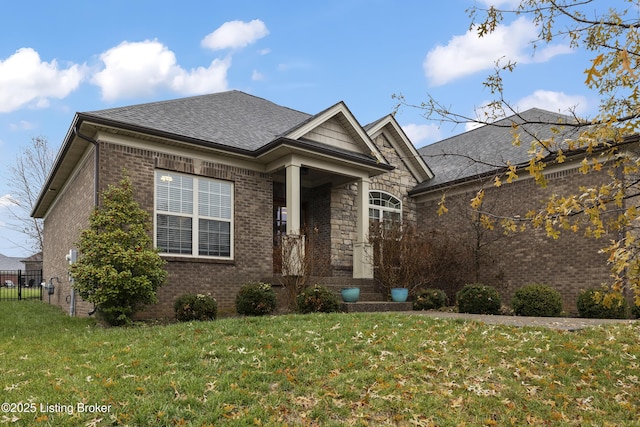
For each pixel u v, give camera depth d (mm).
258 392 4758
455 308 11555
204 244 11352
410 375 5348
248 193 12219
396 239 13375
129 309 8836
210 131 12078
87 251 8875
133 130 10055
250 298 10000
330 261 14156
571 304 12031
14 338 7395
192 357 5742
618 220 3443
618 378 5395
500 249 13922
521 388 5109
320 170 12711
